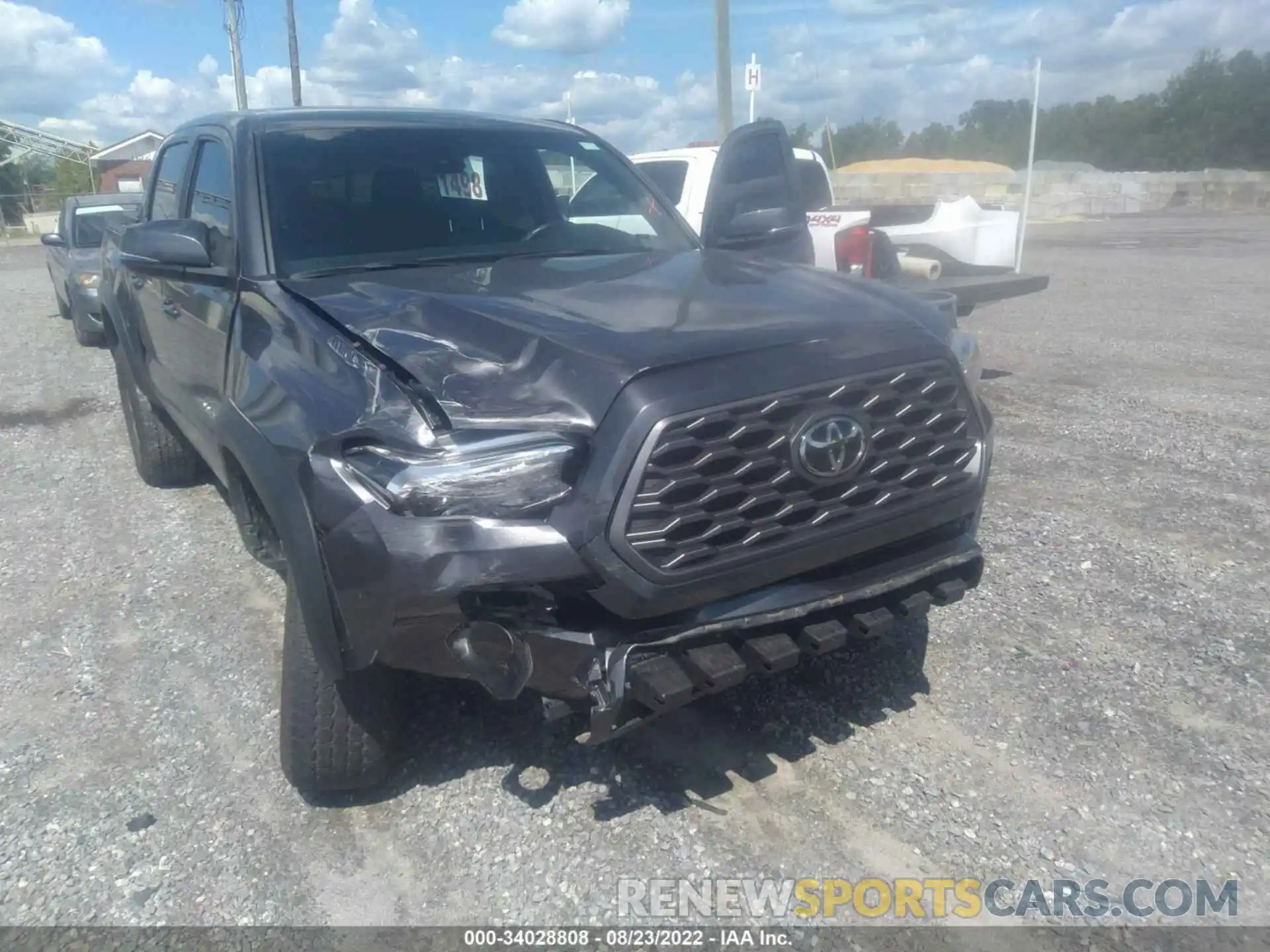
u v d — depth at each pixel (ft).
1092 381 27.04
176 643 13.69
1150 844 9.59
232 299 12.14
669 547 8.49
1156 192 106.52
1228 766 10.64
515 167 14.21
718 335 9.20
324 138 13.38
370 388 8.89
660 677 8.50
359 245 12.48
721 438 8.62
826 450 9.02
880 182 90.53
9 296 54.29
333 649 8.93
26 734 11.67
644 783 10.59
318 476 8.71
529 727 11.50
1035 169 110.11
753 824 9.97
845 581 9.50
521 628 8.39
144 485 20.30
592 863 9.50
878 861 9.46
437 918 8.91
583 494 8.28
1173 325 35.70
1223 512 17.34
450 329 9.66
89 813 10.29
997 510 17.62
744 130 15.31
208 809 10.34
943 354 9.87
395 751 10.25
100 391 29.01
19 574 16.06
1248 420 22.94
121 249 12.62
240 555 16.55
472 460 8.19
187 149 16.07
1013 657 12.80
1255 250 63.26
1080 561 15.51
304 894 9.19
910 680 12.35
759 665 8.91
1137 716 11.53
